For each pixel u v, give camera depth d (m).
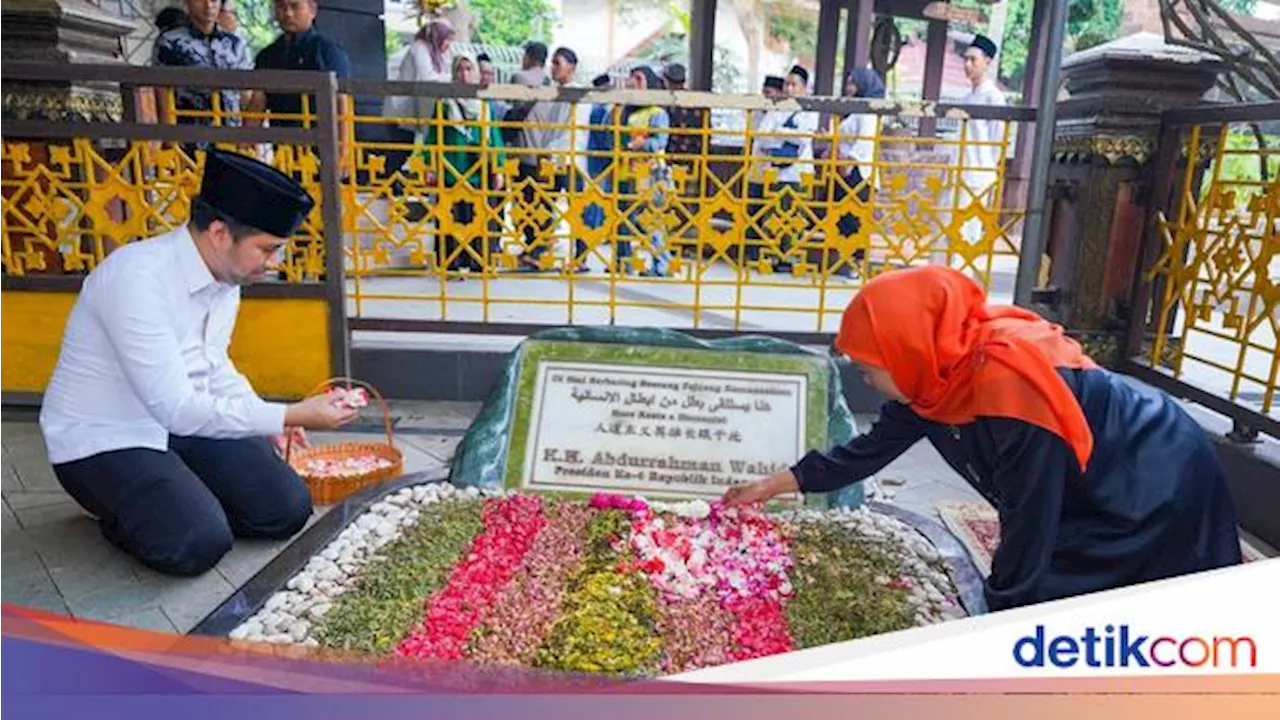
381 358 3.68
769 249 3.62
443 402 3.71
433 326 3.64
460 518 2.39
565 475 2.56
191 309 2.31
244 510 2.43
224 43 4.45
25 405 3.47
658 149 6.16
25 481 2.83
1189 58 3.44
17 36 3.33
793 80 6.13
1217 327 5.07
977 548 2.50
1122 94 3.47
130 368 2.19
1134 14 10.95
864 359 1.72
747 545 2.29
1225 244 3.06
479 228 3.57
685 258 6.26
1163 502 1.74
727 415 2.60
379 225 3.58
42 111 3.29
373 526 2.34
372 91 3.35
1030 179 3.62
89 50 3.59
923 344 1.68
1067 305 3.72
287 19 4.39
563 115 5.81
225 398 2.31
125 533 2.28
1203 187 3.83
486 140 3.48
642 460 2.57
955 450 1.94
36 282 3.39
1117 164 3.53
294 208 2.23
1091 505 1.79
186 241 2.27
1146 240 3.55
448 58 5.82
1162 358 3.63
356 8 7.18
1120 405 1.79
